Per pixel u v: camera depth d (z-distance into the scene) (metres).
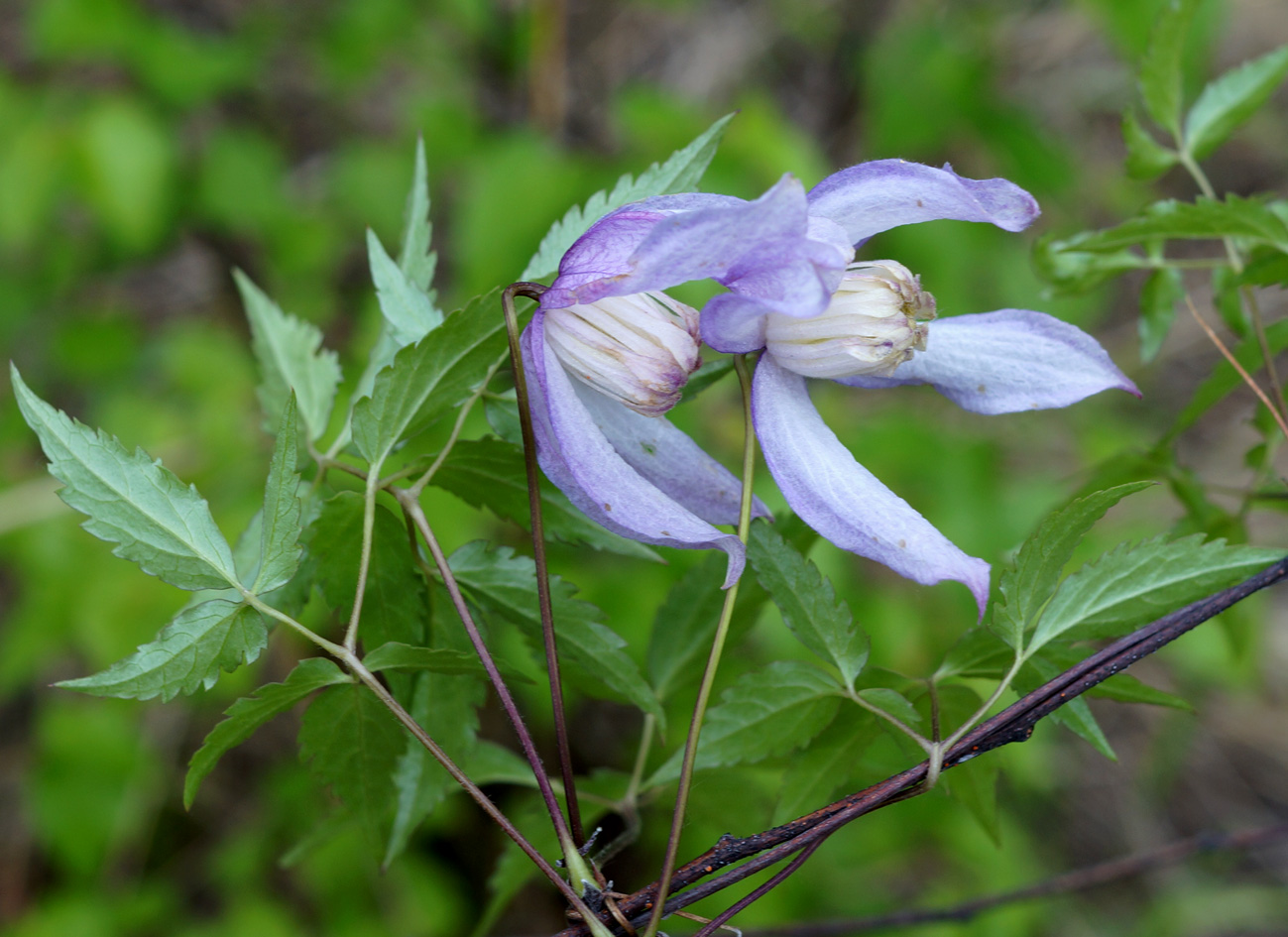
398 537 0.42
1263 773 0.99
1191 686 0.98
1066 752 0.98
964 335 0.41
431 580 0.42
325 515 0.41
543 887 0.78
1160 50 0.47
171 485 0.40
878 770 0.46
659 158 0.76
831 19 1.06
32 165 0.78
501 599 0.42
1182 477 0.47
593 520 0.41
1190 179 1.12
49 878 0.80
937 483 0.74
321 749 0.41
